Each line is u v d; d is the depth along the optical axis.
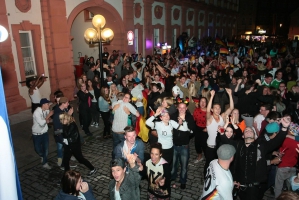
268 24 47.06
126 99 5.98
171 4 20.36
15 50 10.01
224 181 3.14
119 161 3.25
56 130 5.71
